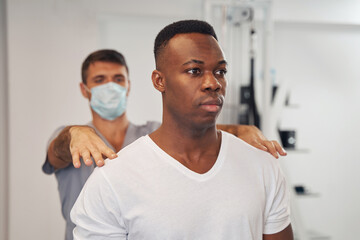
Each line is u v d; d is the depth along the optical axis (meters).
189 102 0.66
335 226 2.69
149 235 0.64
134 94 2.34
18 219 2.12
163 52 0.69
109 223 0.68
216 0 2.06
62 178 1.23
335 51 2.67
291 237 0.79
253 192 0.71
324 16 2.45
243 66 2.35
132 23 2.35
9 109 2.11
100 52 1.40
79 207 0.70
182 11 2.29
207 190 0.68
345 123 2.70
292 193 2.25
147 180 0.68
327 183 2.67
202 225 0.66
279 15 2.40
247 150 0.78
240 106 2.29
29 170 2.13
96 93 1.37
